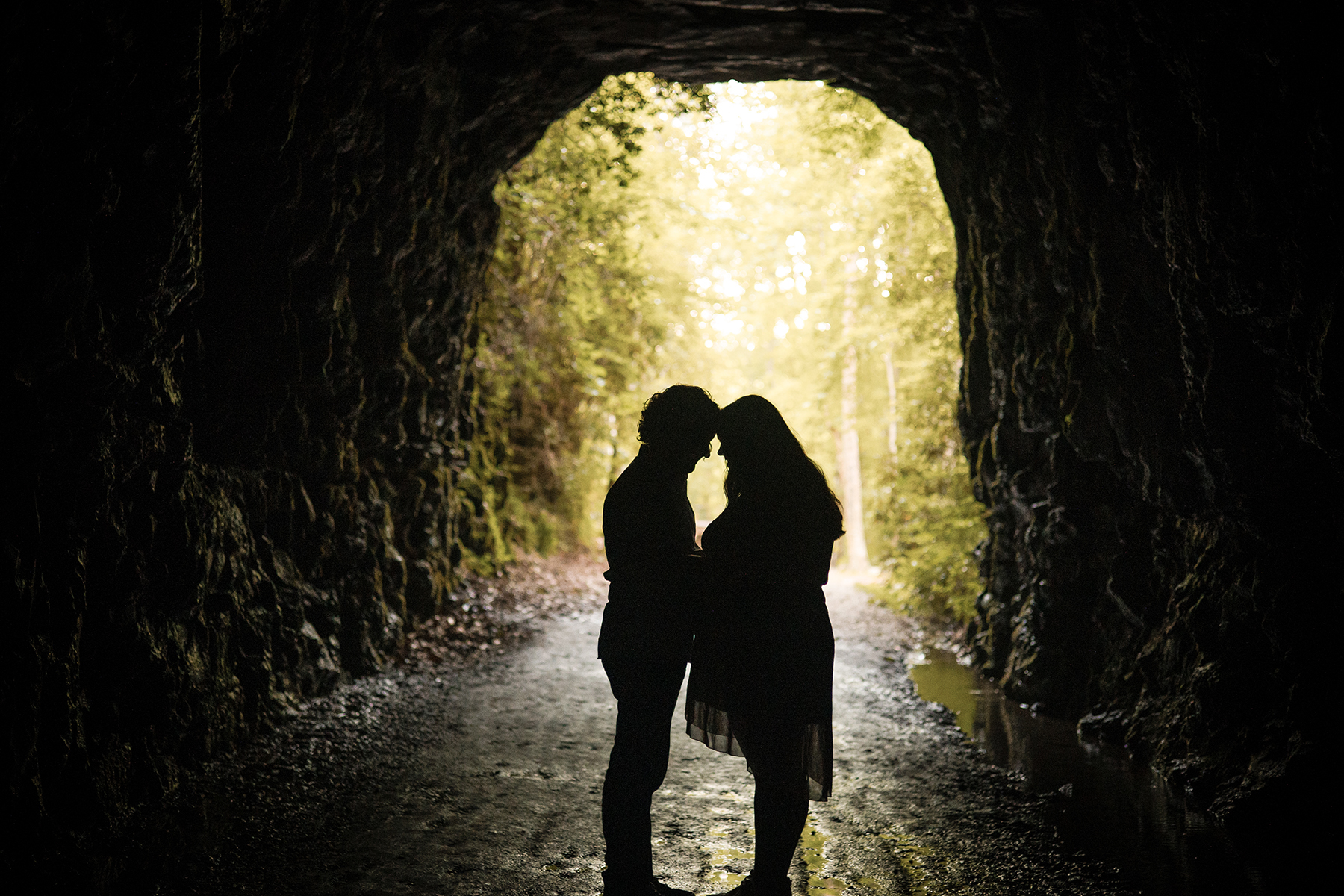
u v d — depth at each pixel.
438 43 7.61
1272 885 4.21
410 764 5.77
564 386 19.58
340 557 7.80
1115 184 6.41
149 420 5.00
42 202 3.78
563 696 7.73
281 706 6.29
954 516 13.60
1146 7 5.26
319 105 6.19
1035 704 7.84
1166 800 5.42
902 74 9.22
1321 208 4.44
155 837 4.41
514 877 4.16
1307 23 4.16
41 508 4.14
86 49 3.69
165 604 5.20
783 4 8.09
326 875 4.14
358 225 7.28
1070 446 7.83
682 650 3.94
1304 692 5.10
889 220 16.61
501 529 15.49
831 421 25.34
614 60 9.45
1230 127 4.90
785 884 3.82
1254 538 5.68
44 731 4.07
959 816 5.12
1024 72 7.48
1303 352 4.75
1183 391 6.24
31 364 3.92
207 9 4.46
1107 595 7.47
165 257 4.61
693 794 5.39
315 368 6.90
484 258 10.70
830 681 3.91
